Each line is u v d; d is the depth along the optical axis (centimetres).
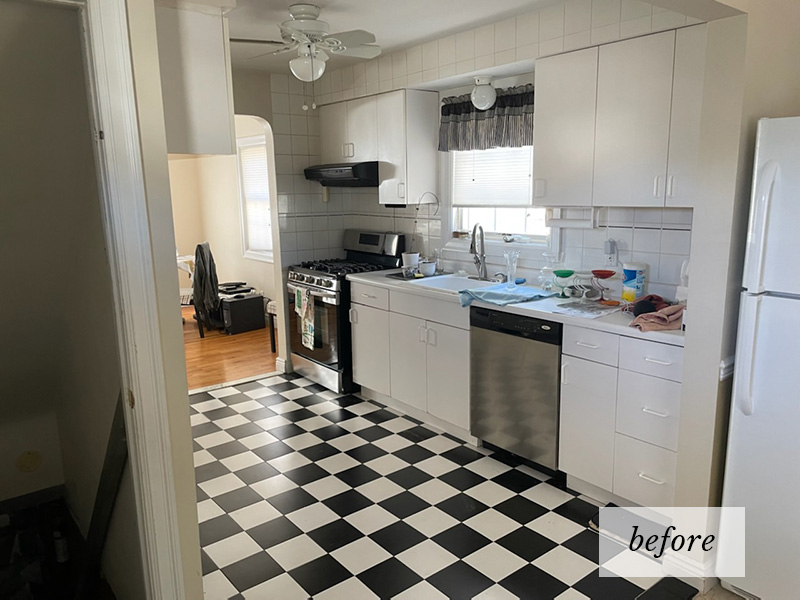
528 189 373
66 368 263
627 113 274
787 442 199
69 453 290
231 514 281
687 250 288
